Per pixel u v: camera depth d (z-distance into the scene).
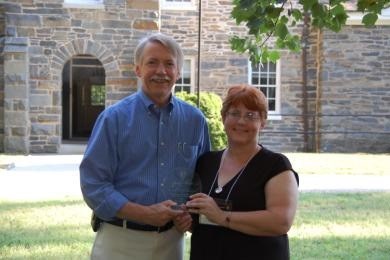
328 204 9.12
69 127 20.84
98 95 21.92
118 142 3.38
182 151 3.49
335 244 6.81
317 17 4.12
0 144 16.42
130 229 3.42
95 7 16.47
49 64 16.44
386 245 6.78
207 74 18.52
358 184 11.22
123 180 3.39
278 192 3.17
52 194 9.77
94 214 3.48
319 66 18.27
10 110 16.08
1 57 16.39
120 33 16.62
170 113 3.49
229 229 3.24
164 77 3.41
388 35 18.05
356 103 18.19
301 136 18.55
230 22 18.47
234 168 3.33
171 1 18.45
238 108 3.30
